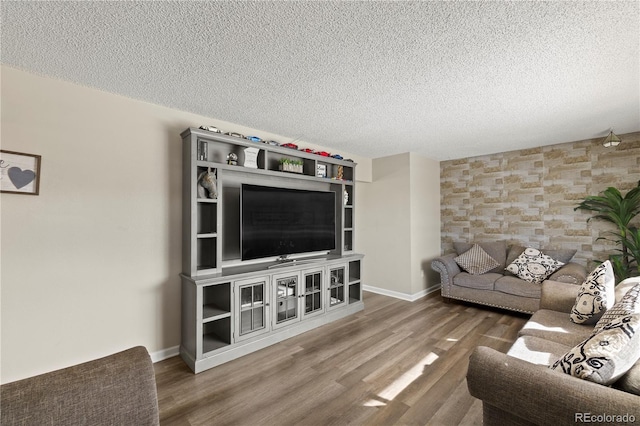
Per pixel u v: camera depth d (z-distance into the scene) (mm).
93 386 796
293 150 3246
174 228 2621
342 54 1762
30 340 1958
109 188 2285
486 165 4547
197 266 2650
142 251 2441
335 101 2473
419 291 4469
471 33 1553
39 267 1994
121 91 2275
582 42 1620
